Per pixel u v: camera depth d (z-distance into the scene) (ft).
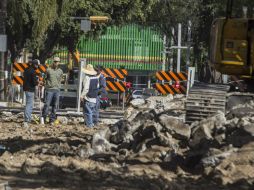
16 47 243.81
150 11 276.41
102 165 70.13
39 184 59.41
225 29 103.76
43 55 256.93
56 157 74.38
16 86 205.87
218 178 62.23
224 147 70.23
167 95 157.99
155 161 71.61
